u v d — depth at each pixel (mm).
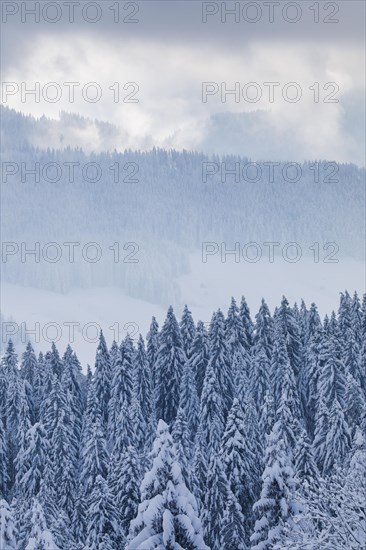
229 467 49000
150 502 30391
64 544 44281
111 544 44406
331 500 25000
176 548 29453
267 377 80500
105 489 45531
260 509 37531
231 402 80000
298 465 47250
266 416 60656
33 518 32469
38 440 67438
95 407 75375
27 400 82688
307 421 79375
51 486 64188
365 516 23828
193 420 78312
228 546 44562
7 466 74875
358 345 82625
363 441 38562
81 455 67875
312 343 81750
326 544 23750
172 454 31422
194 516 30391
